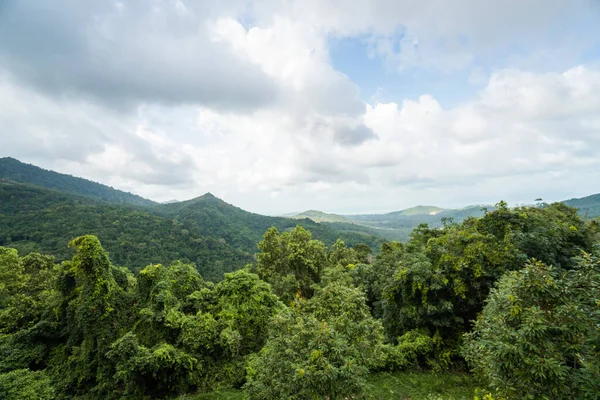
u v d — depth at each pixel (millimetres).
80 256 13320
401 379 11969
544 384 5129
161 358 11477
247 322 15031
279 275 28594
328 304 9375
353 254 35188
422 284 13453
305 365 6391
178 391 12180
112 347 11570
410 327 14688
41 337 13828
